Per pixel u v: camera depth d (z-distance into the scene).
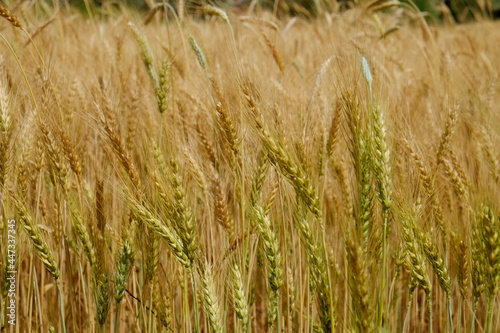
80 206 1.46
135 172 1.42
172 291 1.49
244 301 1.42
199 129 1.56
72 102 1.60
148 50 1.63
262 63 1.77
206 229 1.54
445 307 1.56
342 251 1.55
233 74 1.50
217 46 1.75
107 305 1.45
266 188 1.47
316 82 1.54
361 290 1.34
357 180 1.40
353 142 1.41
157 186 1.41
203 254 1.43
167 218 1.41
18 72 1.58
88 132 1.60
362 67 1.42
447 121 1.51
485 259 1.41
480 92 1.72
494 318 1.54
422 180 1.46
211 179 1.47
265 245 1.42
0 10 1.48
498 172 1.49
